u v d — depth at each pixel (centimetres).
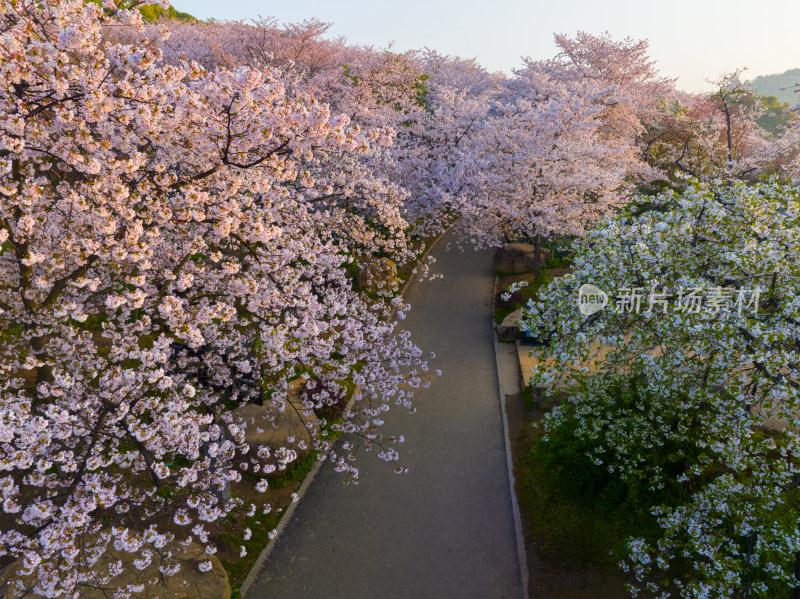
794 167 2381
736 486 741
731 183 1027
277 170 842
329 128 762
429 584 1030
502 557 1089
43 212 873
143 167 762
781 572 691
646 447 1084
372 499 1252
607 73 3503
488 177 2231
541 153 2202
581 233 2183
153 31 3084
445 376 1806
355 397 1638
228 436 1205
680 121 3581
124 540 646
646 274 848
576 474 1166
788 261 765
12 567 820
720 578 757
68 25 663
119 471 949
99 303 1052
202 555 930
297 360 1031
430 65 4234
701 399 888
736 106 3334
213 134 777
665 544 833
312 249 1155
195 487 786
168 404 714
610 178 2183
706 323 748
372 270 2244
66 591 657
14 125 618
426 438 1480
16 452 594
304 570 1057
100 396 748
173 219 847
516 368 1845
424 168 2505
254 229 885
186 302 933
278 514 1182
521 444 1434
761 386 730
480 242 2583
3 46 626
